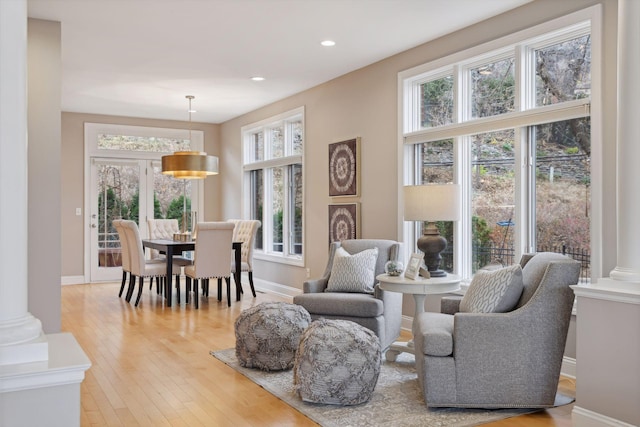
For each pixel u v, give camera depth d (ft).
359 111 19.79
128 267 22.76
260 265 27.20
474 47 15.14
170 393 11.37
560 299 10.23
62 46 16.98
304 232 23.25
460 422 9.80
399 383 12.07
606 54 11.91
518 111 13.99
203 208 31.71
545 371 10.21
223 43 16.78
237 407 10.57
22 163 6.23
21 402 5.77
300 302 14.42
